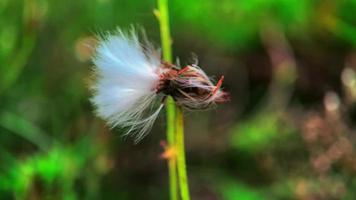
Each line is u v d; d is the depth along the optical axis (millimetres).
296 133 273
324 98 302
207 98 182
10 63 276
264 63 329
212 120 307
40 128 278
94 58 179
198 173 288
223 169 288
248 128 290
